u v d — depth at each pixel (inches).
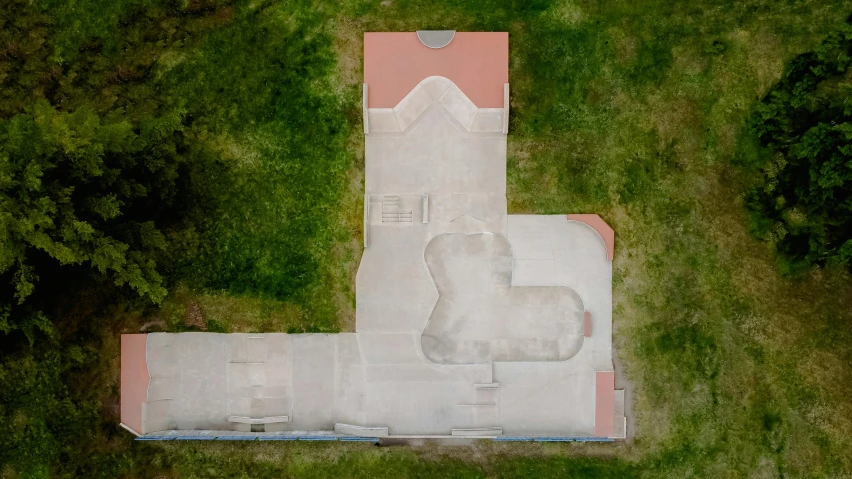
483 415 684.7
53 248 558.3
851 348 677.9
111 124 604.4
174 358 688.4
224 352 689.6
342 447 686.5
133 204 655.1
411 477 684.1
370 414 686.5
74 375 684.7
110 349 685.9
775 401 679.7
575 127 690.2
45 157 562.3
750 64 685.3
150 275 629.0
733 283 683.4
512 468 684.1
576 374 684.7
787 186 658.8
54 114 598.9
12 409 684.1
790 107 650.8
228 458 688.4
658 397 684.7
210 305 690.8
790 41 684.7
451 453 685.3
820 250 639.1
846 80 646.5
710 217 684.7
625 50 689.6
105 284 687.7
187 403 690.2
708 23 688.4
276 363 689.6
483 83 689.0
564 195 689.0
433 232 690.8
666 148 685.9
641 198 686.5
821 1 684.1
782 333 682.2
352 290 690.8
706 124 685.3
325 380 689.6
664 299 685.3
